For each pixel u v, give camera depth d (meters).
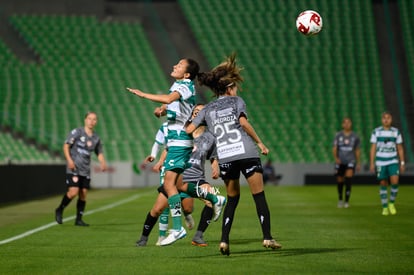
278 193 89.19
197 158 34.00
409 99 139.62
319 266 25.78
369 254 29.34
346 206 63.16
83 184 45.19
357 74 140.50
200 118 28.73
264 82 137.38
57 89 128.75
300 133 128.88
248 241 34.78
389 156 54.12
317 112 133.12
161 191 32.03
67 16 142.88
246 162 27.88
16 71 131.25
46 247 32.69
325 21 148.38
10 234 39.22
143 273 24.39
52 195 88.19
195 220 49.12
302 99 135.25
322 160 124.62
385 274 23.98
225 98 28.58
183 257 28.56
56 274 24.39
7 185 71.94
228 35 145.62
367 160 126.19
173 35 149.25
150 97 29.12
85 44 138.38
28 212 58.09
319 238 36.12
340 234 38.19
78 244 33.94
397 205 64.81
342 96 136.38
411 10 151.88
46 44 137.00
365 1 151.75
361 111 134.50
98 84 131.12
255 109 132.75
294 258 28.05
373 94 138.00
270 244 28.48
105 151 119.56
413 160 128.88
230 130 28.12
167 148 33.00
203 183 33.50
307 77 139.00
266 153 28.39
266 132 128.50
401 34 150.88
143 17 152.50
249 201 71.62
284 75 139.12
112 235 38.50
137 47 140.00
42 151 116.12
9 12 141.12
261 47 143.38
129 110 127.38
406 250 30.78
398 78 143.38
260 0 152.00
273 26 147.62
